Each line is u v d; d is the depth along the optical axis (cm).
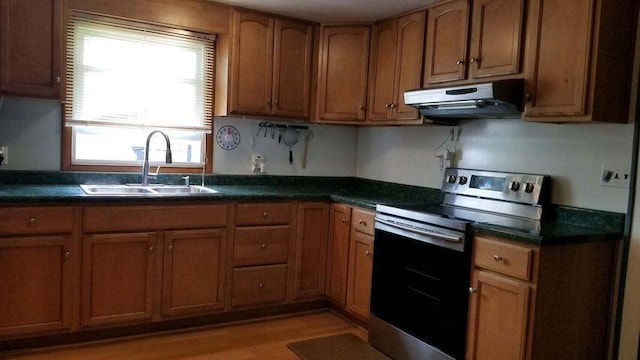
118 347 283
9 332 259
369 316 311
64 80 293
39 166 311
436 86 308
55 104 312
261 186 386
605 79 228
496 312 230
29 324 264
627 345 238
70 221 267
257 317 342
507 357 225
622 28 231
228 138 374
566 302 226
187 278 305
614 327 242
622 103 236
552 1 240
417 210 280
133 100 334
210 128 364
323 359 283
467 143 323
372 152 412
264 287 333
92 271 277
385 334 295
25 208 256
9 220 253
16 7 272
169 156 323
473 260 242
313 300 357
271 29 353
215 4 335
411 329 276
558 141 268
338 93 368
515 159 291
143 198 284
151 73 339
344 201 338
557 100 237
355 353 294
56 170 315
